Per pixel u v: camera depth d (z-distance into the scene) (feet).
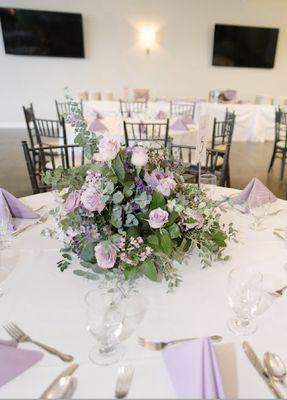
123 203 2.84
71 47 22.44
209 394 1.82
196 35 23.35
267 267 3.26
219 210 4.51
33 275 3.05
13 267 3.17
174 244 3.01
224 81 24.75
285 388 2.00
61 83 23.53
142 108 17.97
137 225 2.82
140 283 2.93
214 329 2.44
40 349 2.24
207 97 25.05
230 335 2.38
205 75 24.47
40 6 21.33
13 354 2.16
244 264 3.30
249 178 13.21
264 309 2.66
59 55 22.54
